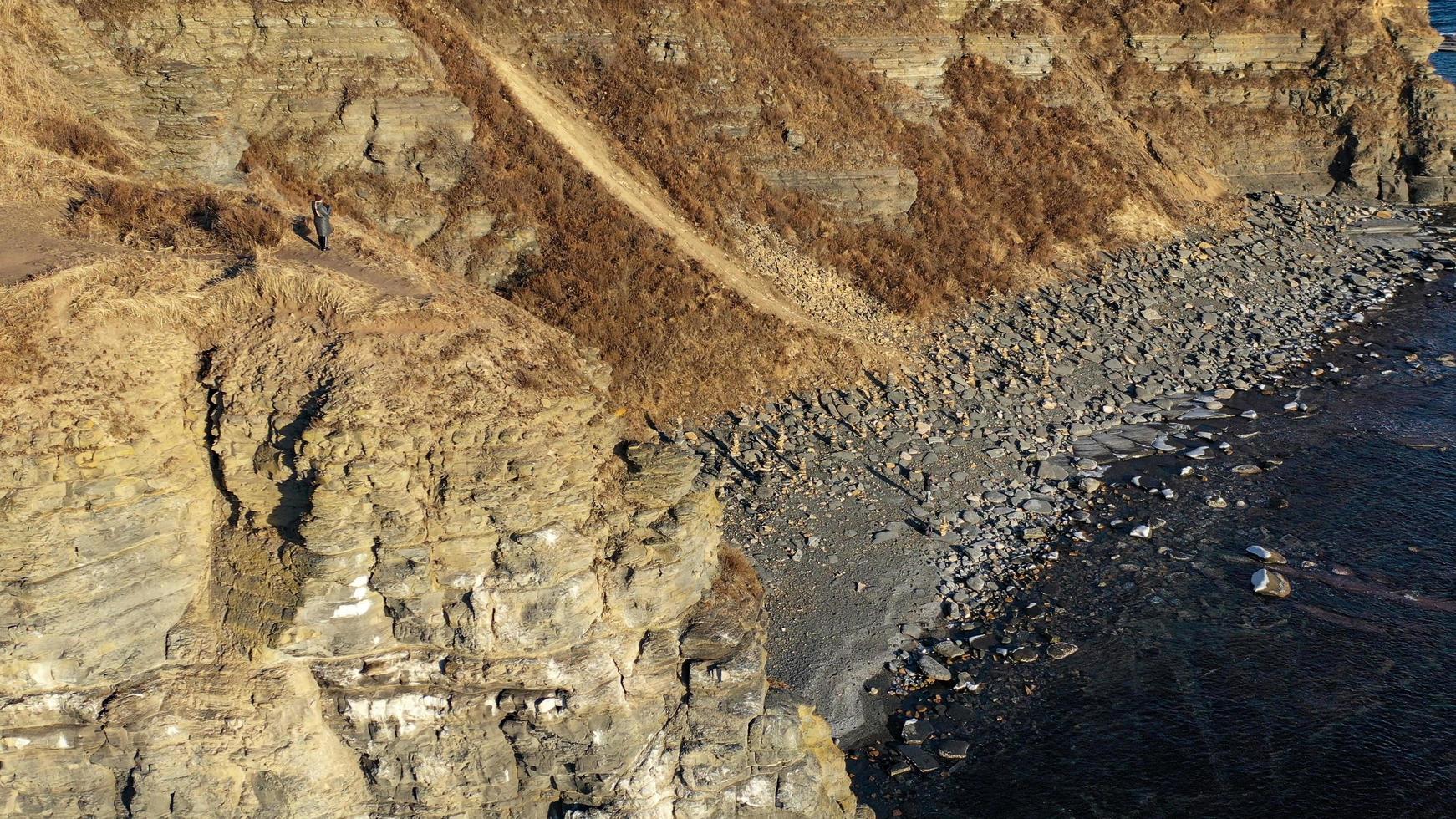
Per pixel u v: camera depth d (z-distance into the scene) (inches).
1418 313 1958.7
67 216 858.8
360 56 1599.4
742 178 1898.4
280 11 1553.9
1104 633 1175.6
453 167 1630.2
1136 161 2288.4
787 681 1107.3
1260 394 1697.8
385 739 732.0
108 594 679.1
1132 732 1048.8
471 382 751.1
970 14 2305.6
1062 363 1749.5
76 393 684.1
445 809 751.1
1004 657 1146.7
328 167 1565.0
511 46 1884.8
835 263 1872.5
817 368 1636.3
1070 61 2415.1
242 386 719.7
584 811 767.7
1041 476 1470.2
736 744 780.0
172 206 886.4
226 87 1520.7
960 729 1059.3
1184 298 1973.4
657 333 1583.4
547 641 730.8
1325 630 1168.8
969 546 1321.4
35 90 1197.1
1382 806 962.7
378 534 699.4
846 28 2172.7
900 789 994.7
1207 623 1187.9
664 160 1846.7
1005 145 2190.0
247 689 702.5
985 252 1978.3
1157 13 2504.9
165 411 711.1
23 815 693.9
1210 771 1004.6
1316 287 2060.8
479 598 717.9
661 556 768.9
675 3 1980.8
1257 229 2245.3
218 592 715.4
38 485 655.8
